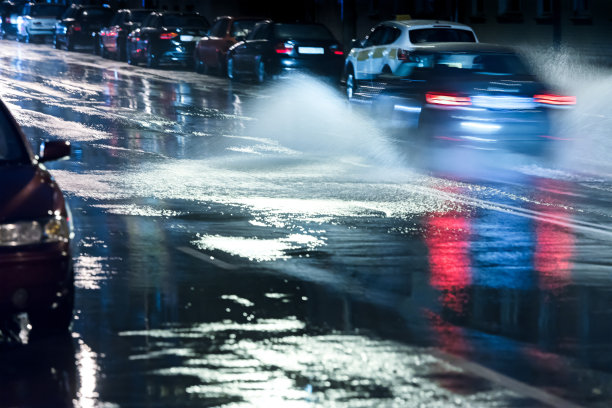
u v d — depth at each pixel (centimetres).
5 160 1194
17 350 1059
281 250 1567
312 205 1970
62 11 9025
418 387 941
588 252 1585
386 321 1175
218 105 3962
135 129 3198
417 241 1650
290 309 1221
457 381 960
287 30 4934
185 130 3192
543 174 2447
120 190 2119
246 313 1201
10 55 7119
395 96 2789
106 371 987
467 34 3884
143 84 4912
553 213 1928
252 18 5516
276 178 2303
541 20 5250
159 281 1359
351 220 1823
